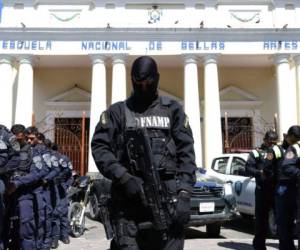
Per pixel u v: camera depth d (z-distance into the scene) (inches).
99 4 772.0
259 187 269.4
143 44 750.5
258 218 270.1
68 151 832.3
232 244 333.1
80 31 745.6
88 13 778.8
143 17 778.2
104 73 751.7
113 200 121.8
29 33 748.6
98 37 749.3
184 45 750.5
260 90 881.5
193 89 746.8
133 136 119.4
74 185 408.2
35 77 868.0
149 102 125.7
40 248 243.6
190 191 119.3
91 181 447.8
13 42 750.5
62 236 338.0
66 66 854.5
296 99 779.4
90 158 720.3
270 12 793.6
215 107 743.7
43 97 865.5
